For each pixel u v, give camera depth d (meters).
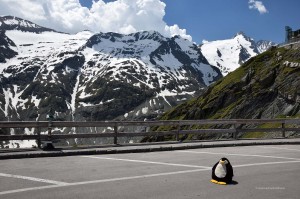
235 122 25.77
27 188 9.39
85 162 14.30
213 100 107.69
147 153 17.84
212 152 18.30
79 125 19.53
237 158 15.76
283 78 86.19
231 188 9.61
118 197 8.52
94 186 9.72
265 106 86.00
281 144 23.16
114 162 14.35
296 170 12.59
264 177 11.23
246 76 103.44
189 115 112.75
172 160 15.05
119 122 21.14
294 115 74.75
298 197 8.70
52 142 18.45
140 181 10.45
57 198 8.38
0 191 9.03
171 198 8.47
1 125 17.11
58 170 12.26
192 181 10.51
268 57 106.00
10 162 14.18
